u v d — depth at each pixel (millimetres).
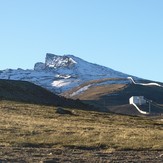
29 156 29562
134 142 41406
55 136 43156
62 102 120250
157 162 29359
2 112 74562
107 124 67875
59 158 29125
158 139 44625
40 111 81812
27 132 44875
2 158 27469
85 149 37344
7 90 113812
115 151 36375
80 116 82500
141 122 82125
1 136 41375
